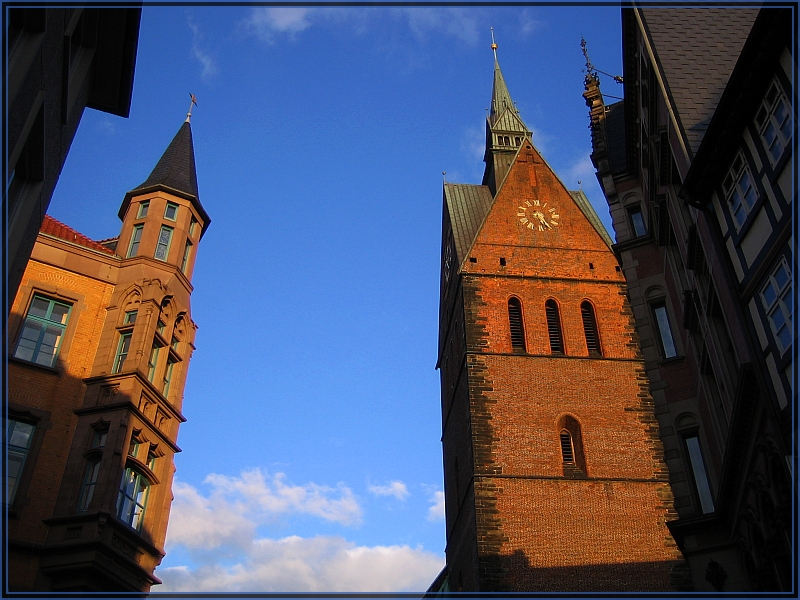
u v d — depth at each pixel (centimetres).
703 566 2642
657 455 4441
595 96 4075
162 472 3014
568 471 4356
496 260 5234
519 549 4028
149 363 3086
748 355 2117
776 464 2031
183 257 3506
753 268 2039
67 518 2609
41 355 2952
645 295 3406
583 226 5481
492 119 6694
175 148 3859
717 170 2230
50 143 1809
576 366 4772
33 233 1797
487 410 4519
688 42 2820
